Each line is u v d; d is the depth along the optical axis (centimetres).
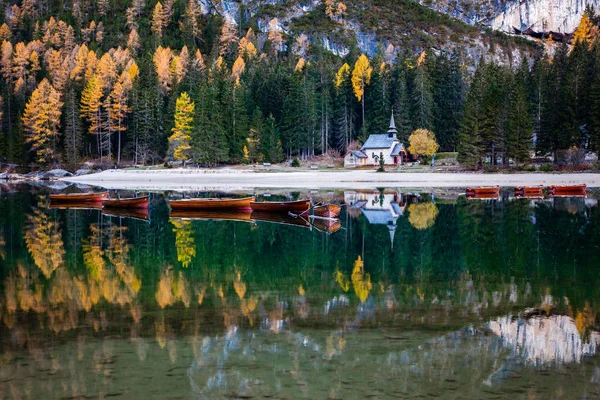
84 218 3591
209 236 2762
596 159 8262
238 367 984
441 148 11238
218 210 3934
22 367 980
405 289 1593
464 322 1262
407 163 10088
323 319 1286
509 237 2631
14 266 1947
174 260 2086
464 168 8588
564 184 6662
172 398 855
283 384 909
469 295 1516
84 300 1457
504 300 1456
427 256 2153
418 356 1039
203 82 11788
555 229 2897
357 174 8394
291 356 1040
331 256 2172
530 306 1394
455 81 11800
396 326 1230
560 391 888
